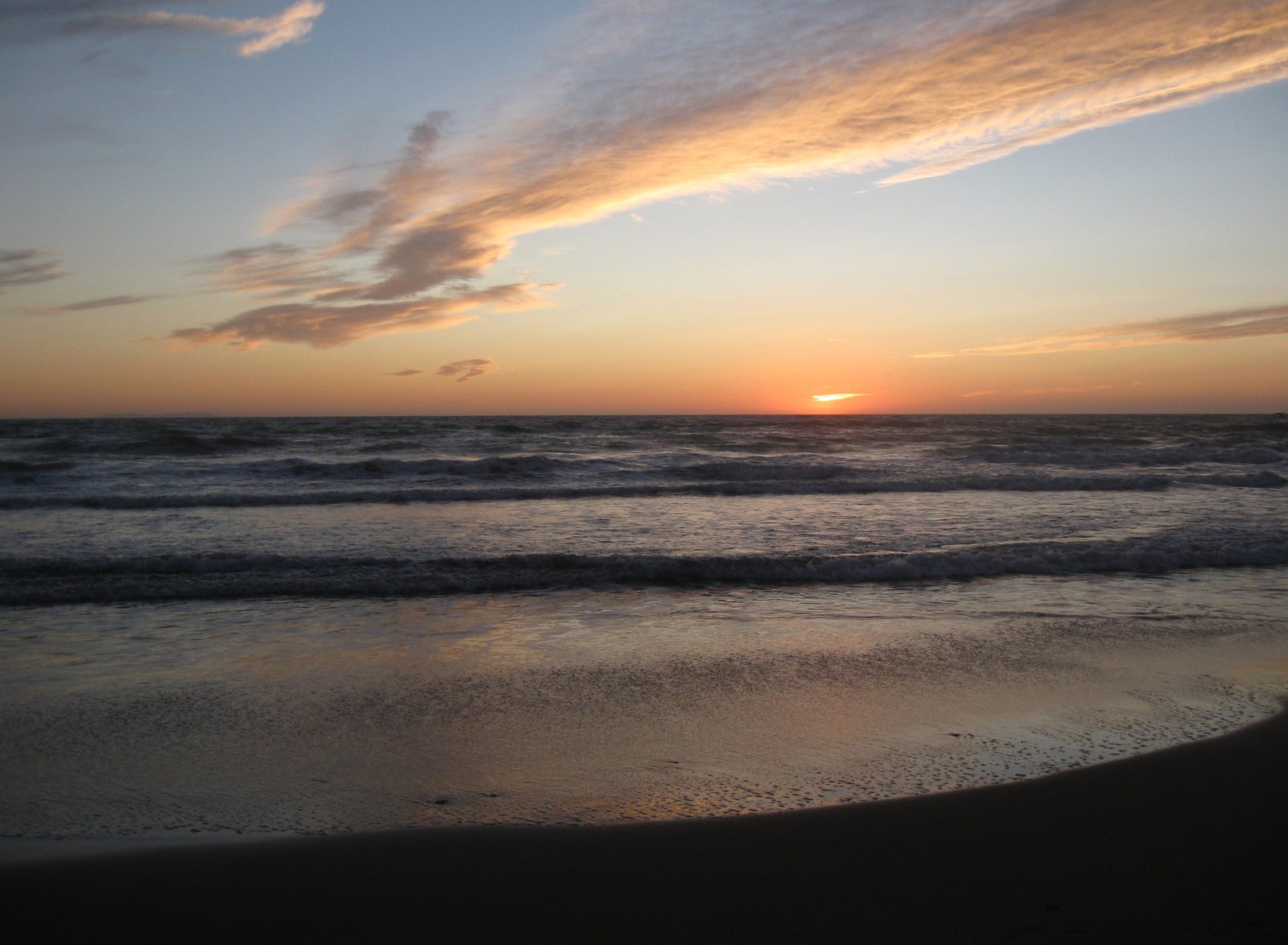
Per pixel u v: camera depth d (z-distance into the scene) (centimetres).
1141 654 699
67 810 411
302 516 1497
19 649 702
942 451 3291
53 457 2775
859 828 387
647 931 303
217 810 411
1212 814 399
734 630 777
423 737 514
